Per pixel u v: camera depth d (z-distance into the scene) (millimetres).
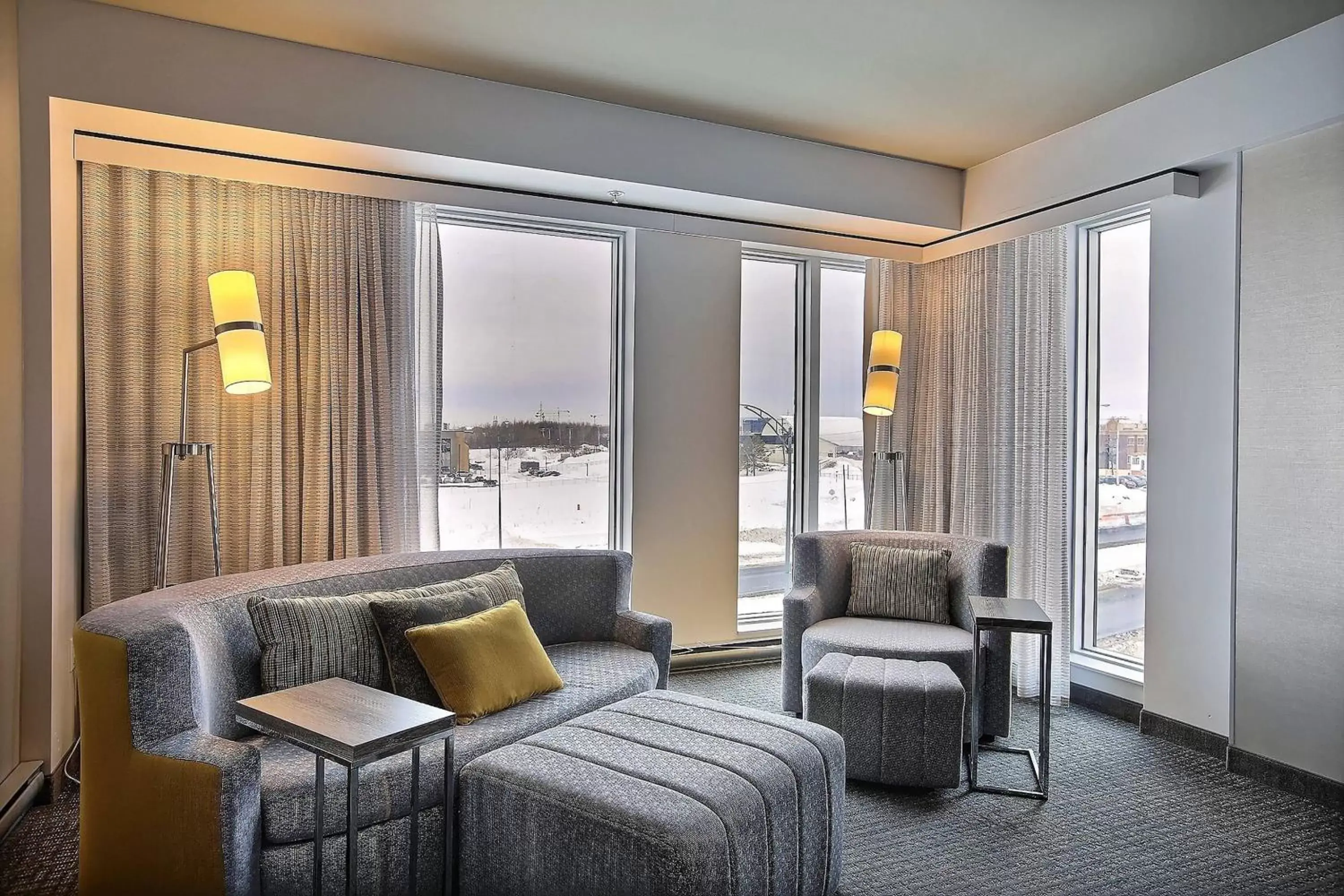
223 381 3375
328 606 2580
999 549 3766
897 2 2859
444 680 2533
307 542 3539
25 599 2766
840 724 3027
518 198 3924
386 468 3682
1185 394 3527
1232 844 2633
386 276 3713
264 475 3486
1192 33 3049
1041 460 4184
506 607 2859
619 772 2074
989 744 3520
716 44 3188
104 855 1947
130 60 2930
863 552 4059
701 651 4469
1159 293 3650
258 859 1945
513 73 3459
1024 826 2748
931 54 3248
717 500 4520
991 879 2406
